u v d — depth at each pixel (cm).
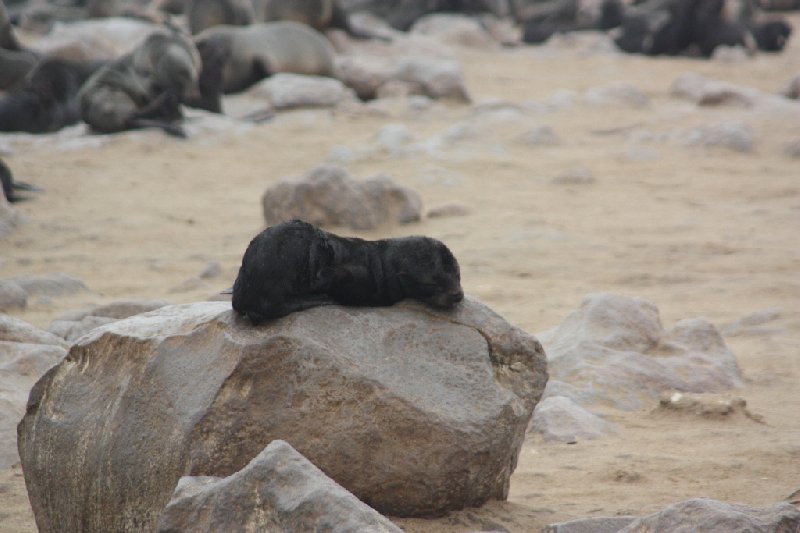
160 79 8412
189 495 1778
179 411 2019
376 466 2034
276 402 2006
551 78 11944
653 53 14325
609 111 9656
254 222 5941
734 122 8438
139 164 7512
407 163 7331
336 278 2134
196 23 11044
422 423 2031
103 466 2080
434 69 10156
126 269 4959
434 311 2200
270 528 1673
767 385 3312
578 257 5100
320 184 5553
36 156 7706
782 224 5672
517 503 2253
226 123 8619
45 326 3938
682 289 4538
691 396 3033
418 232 5594
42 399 2227
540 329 3922
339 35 12400
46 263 5062
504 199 6406
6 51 9625
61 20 15000
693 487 2386
